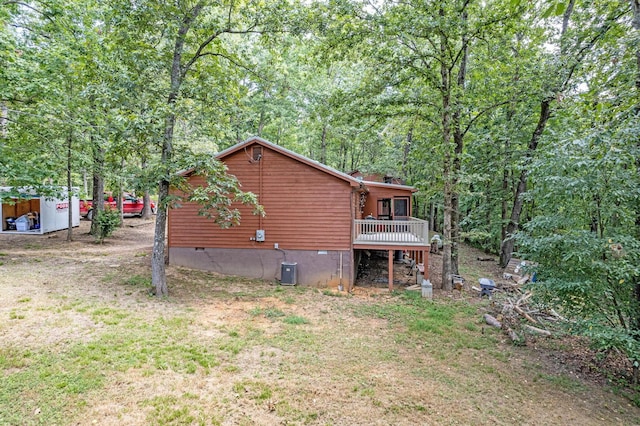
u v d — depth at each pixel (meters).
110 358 5.59
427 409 4.91
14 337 5.93
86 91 8.46
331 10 11.66
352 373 5.84
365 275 14.69
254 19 10.00
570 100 11.59
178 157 9.27
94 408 4.38
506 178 18.38
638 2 6.93
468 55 14.71
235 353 6.30
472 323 8.81
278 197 12.32
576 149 6.11
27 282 8.88
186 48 10.63
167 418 4.30
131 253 13.52
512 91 12.95
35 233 16.92
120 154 9.46
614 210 6.00
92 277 9.98
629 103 6.76
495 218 20.58
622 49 7.80
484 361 6.71
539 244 6.57
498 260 18.53
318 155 33.00
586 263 6.03
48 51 11.57
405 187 19.22
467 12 11.60
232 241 12.52
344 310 9.48
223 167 9.62
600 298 6.20
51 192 12.40
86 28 12.98
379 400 5.05
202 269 12.60
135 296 8.91
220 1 9.59
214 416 4.43
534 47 13.46
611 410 5.29
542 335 7.99
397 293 11.57
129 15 8.59
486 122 17.27
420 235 12.21
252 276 12.49
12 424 3.97
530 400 5.40
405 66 12.04
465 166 15.70
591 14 11.30
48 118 11.38
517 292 11.27
